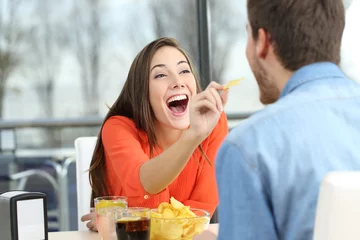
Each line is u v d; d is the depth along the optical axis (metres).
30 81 4.00
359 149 1.06
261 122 1.06
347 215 0.97
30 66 3.99
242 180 1.02
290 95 1.10
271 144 1.04
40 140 4.03
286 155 1.03
